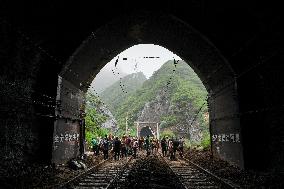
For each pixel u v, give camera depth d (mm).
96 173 12305
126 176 11227
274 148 10422
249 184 9023
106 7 12930
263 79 11078
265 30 9758
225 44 12680
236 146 13156
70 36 13164
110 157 20641
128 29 15414
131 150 24188
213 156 18688
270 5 8695
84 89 19641
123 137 23062
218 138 17156
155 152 29219
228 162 14867
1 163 9281
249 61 11953
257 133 11961
